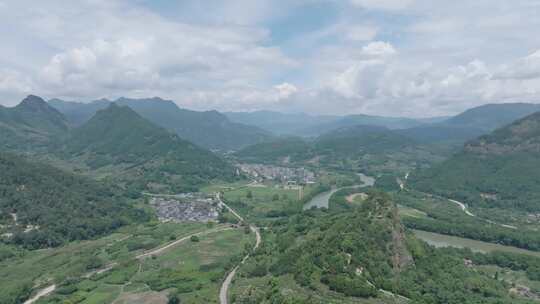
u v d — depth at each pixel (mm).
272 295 179500
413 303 176000
